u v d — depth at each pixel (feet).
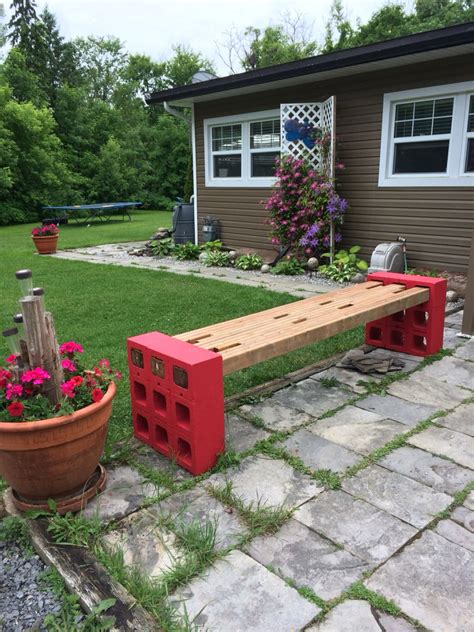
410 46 19.66
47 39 100.99
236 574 5.94
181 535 6.59
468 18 91.15
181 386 7.81
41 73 95.04
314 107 24.99
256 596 5.61
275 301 19.06
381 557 6.14
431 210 22.21
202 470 8.03
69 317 17.44
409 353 13.28
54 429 6.41
